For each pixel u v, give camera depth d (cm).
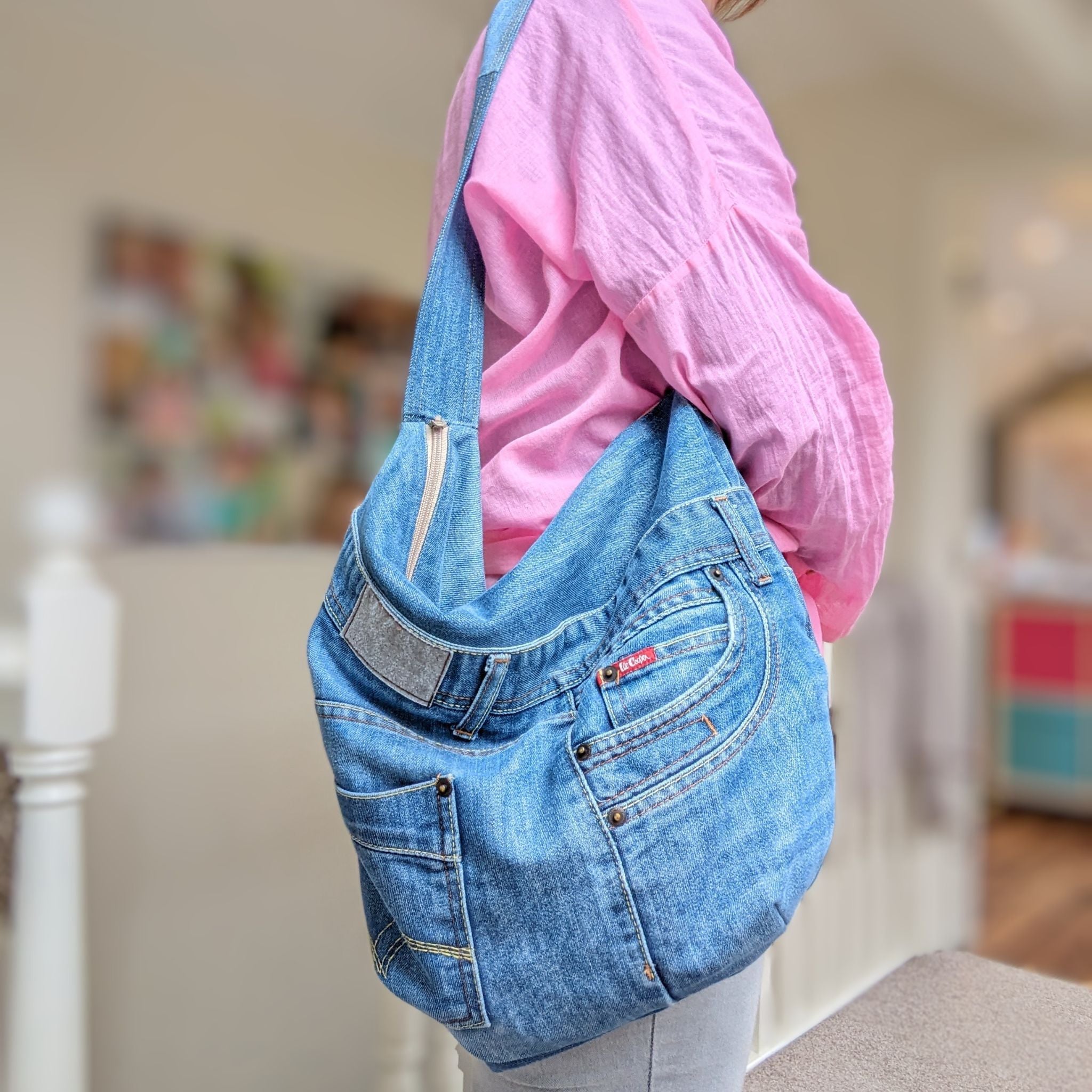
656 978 44
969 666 256
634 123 55
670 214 54
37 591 85
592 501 54
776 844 46
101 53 122
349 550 52
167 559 124
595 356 57
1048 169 284
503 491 57
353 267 166
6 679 84
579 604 53
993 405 530
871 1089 98
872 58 258
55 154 118
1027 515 525
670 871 45
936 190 273
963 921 226
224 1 136
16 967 84
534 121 59
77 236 121
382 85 167
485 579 60
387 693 51
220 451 140
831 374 57
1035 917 232
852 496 58
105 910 106
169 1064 112
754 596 52
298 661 132
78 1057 87
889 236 273
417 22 162
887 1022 112
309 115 156
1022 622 334
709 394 54
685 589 51
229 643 124
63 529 114
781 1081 100
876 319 274
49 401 117
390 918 51
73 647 86
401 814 47
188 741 116
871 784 206
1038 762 331
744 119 58
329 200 160
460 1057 59
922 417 276
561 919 45
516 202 57
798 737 49
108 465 123
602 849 45
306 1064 124
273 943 123
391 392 175
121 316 126
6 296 114
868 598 66
